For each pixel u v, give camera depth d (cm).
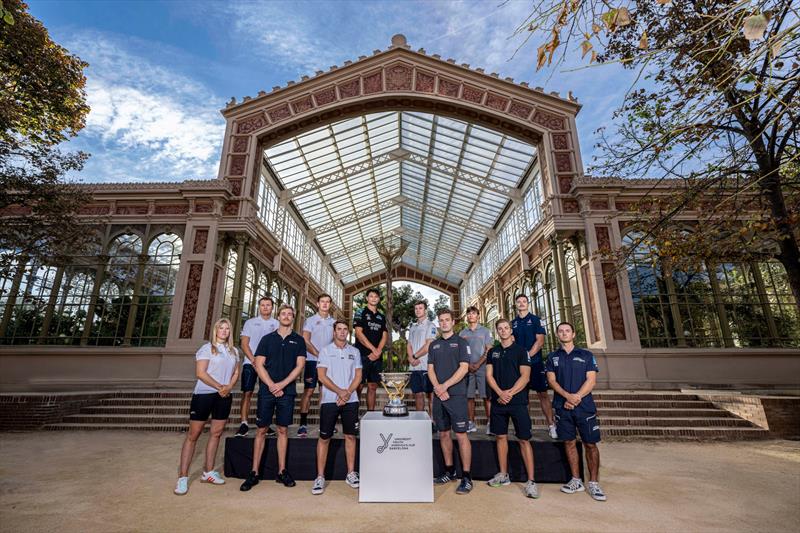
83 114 1185
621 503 392
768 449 643
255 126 1511
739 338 1174
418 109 1565
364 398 912
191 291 1240
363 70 1573
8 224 1048
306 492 429
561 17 216
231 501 397
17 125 1053
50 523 339
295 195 1925
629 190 1268
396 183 2441
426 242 3159
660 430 747
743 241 699
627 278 1192
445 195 2327
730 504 388
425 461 406
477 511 372
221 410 457
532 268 1695
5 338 1212
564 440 438
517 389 438
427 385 627
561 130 1452
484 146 1741
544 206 1388
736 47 410
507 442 471
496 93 1516
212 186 1314
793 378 1119
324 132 1692
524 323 636
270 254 1738
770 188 622
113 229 1318
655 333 1172
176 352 1162
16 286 1259
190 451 431
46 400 823
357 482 448
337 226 2550
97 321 1233
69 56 1091
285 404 464
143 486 443
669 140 466
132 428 812
